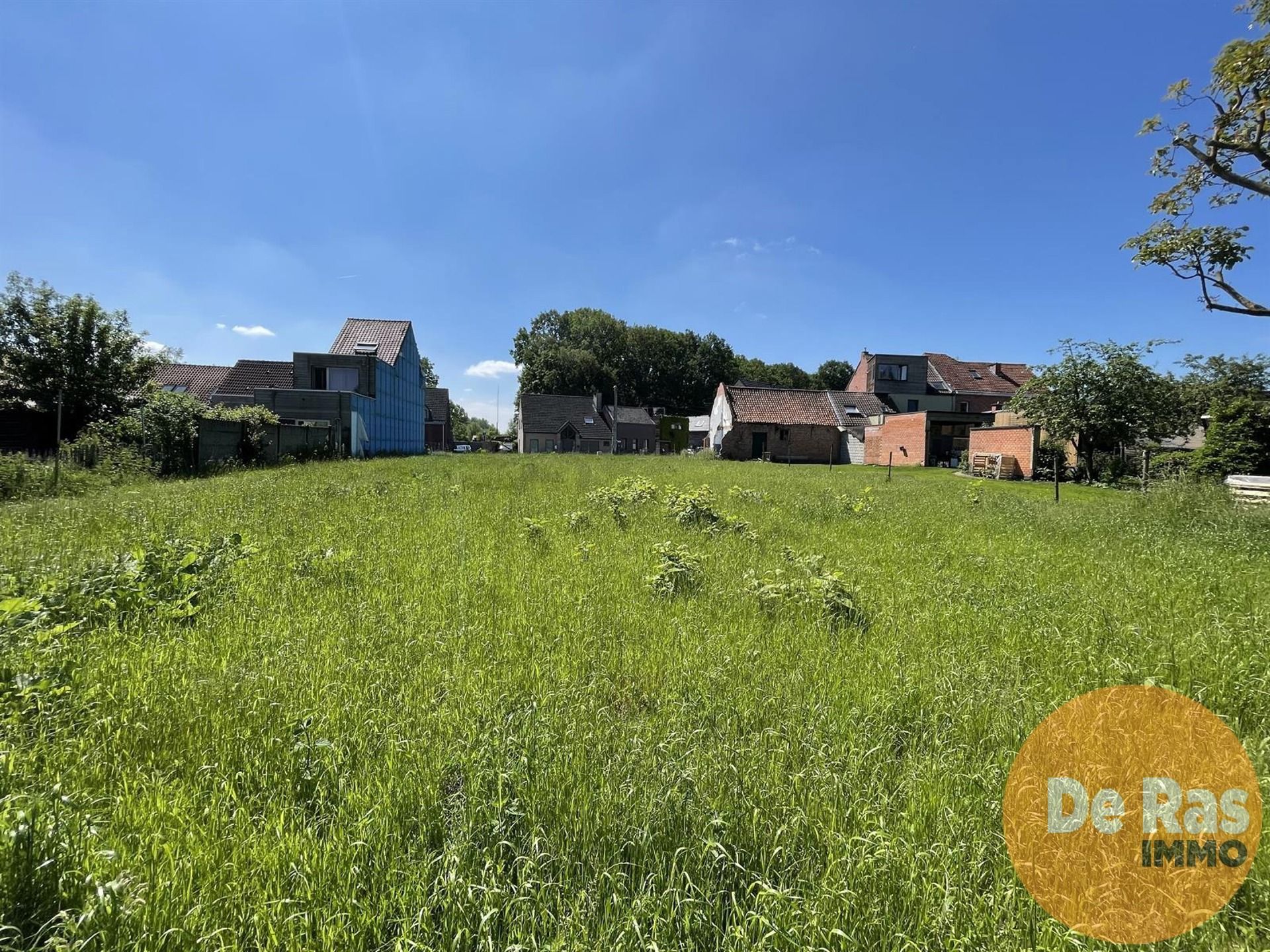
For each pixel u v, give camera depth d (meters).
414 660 3.38
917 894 1.73
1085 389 22.53
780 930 1.59
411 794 2.08
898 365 49.78
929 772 2.36
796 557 6.22
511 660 3.42
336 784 2.18
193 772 2.24
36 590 4.12
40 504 8.55
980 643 3.94
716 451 43.69
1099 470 23.75
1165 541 7.98
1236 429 18.05
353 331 33.66
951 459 32.41
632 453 65.62
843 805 2.14
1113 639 3.97
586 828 1.95
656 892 1.73
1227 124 10.52
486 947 1.50
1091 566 6.42
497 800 2.02
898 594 5.16
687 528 8.01
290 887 1.71
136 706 2.65
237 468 17.02
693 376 81.50
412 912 1.63
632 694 3.10
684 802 2.08
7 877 1.59
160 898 1.62
